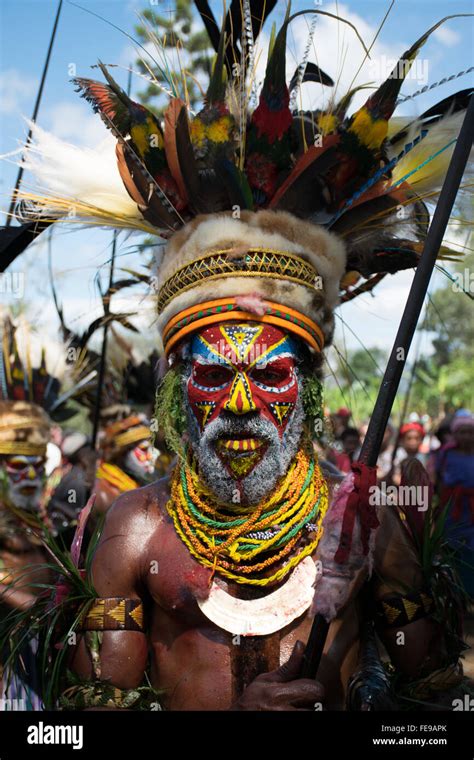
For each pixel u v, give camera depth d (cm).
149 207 232
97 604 220
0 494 351
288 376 219
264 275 217
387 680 215
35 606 244
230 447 215
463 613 241
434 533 232
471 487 520
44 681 223
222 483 217
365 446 208
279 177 229
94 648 217
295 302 219
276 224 221
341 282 251
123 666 217
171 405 230
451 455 538
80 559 235
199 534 221
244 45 238
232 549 219
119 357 494
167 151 230
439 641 230
